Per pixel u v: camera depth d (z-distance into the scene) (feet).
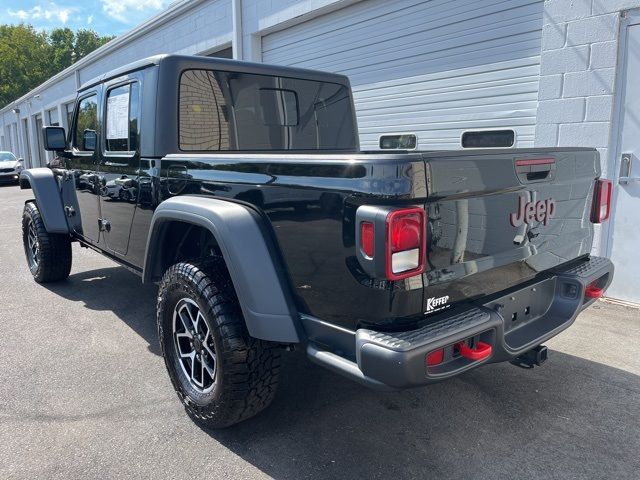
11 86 194.08
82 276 19.19
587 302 9.11
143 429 9.00
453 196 6.51
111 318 14.55
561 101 15.97
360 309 6.59
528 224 7.87
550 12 15.85
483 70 18.48
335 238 6.74
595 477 7.70
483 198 6.98
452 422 9.18
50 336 13.21
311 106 13.02
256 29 27.86
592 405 9.75
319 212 6.93
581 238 9.52
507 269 7.70
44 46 208.03
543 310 8.90
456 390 10.32
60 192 16.21
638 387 10.43
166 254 10.23
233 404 8.18
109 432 8.90
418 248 6.19
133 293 16.90
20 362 11.67
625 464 8.00
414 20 20.57
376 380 6.33
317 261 7.08
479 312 7.06
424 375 6.20
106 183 12.61
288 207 7.39
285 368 11.25
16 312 15.10
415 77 20.89
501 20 17.70
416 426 9.05
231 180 8.41
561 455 8.22
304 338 7.54
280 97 12.32
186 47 35.76
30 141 97.81
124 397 10.10
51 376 10.98
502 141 18.26
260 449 8.39
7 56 191.93
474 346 6.95
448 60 19.60
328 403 9.82
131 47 45.57
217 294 8.18
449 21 19.33
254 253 7.64
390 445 8.50
